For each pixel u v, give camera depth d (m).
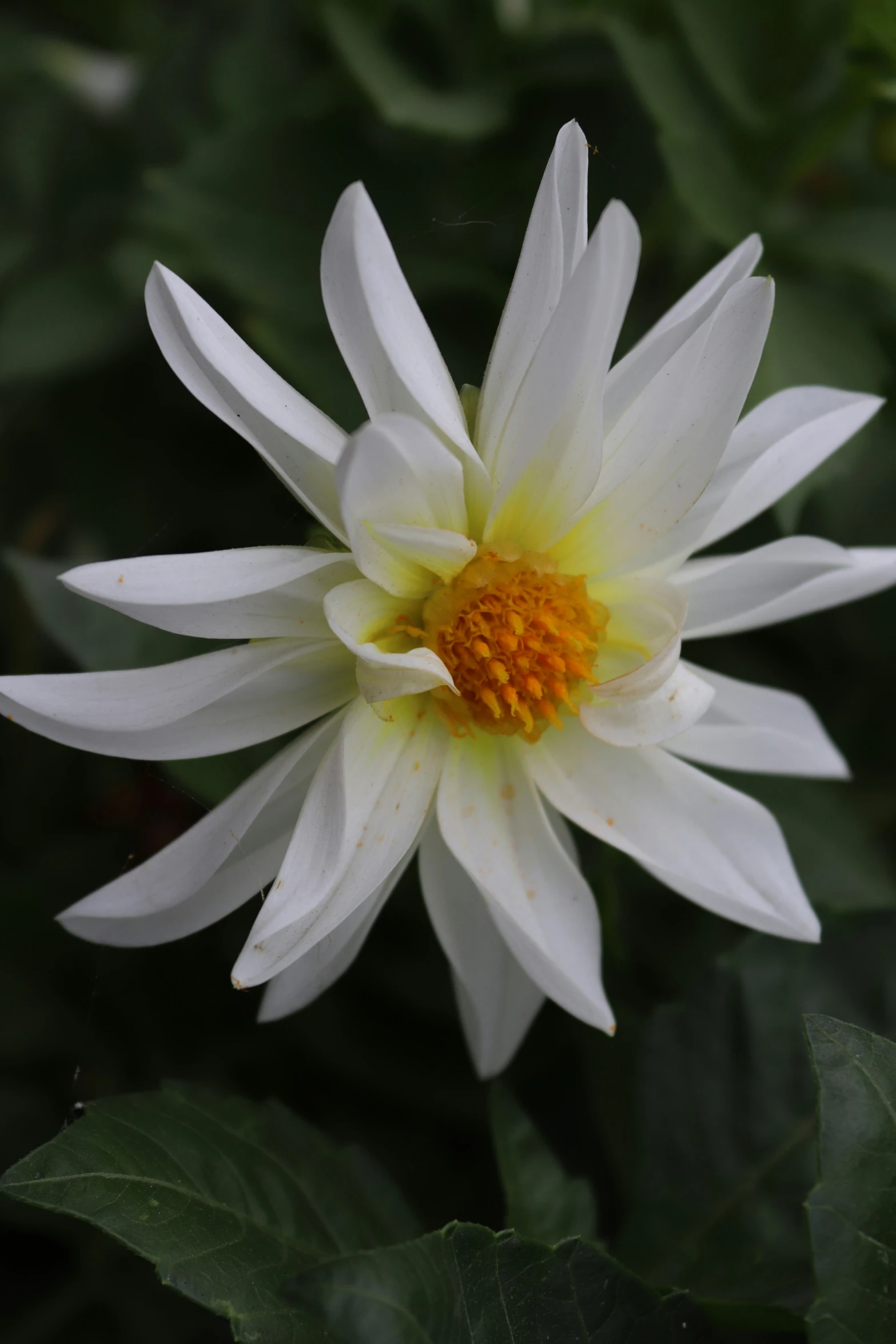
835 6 0.62
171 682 0.53
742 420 0.56
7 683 0.53
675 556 0.55
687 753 0.56
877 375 0.61
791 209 0.65
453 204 0.63
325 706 0.55
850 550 0.57
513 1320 0.52
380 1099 0.61
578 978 0.54
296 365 0.60
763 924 0.55
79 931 0.54
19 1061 0.60
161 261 0.62
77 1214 0.52
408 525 0.54
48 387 0.64
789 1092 0.57
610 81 0.63
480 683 0.55
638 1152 0.57
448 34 0.65
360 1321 0.51
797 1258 0.56
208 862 0.54
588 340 0.53
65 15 0.68
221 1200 0.54
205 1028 0.61
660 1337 0.52
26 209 0.66
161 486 0.64
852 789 0.64
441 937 0.55
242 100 0.64
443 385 0.54
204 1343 0.59
